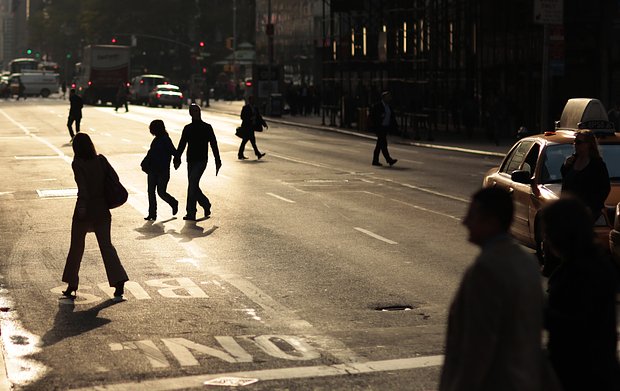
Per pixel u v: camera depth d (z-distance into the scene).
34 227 25.55
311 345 13.78
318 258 20.89
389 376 12.20
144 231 24.88
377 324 15.02
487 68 67.94
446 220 26.66
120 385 11.92
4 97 149.00
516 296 6.70
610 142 20.48
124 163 43.16
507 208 6.94
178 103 115.38
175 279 18.70
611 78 57.22
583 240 7.32
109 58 120.62
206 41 169.25
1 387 11.66
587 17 57.53
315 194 32.69
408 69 73.69
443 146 56.12
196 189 26.95
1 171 40.06
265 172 40.16
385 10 73.12
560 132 21.25
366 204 30.09
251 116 46.22
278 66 97.81
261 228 25.30
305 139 63.09
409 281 18.34
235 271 19.48
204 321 15.27
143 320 15.35
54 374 12.41
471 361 6.72
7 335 14.45
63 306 16.39
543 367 6.99
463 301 6.86
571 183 16.70
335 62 79.88
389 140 63.06
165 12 165.25
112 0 166.88
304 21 121.69
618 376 7.40
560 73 45.88
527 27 61.09
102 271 19.55
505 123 62.62
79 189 16.73
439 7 73.12
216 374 12.36
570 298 7.29
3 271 19.56
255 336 14.31
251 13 167.12
